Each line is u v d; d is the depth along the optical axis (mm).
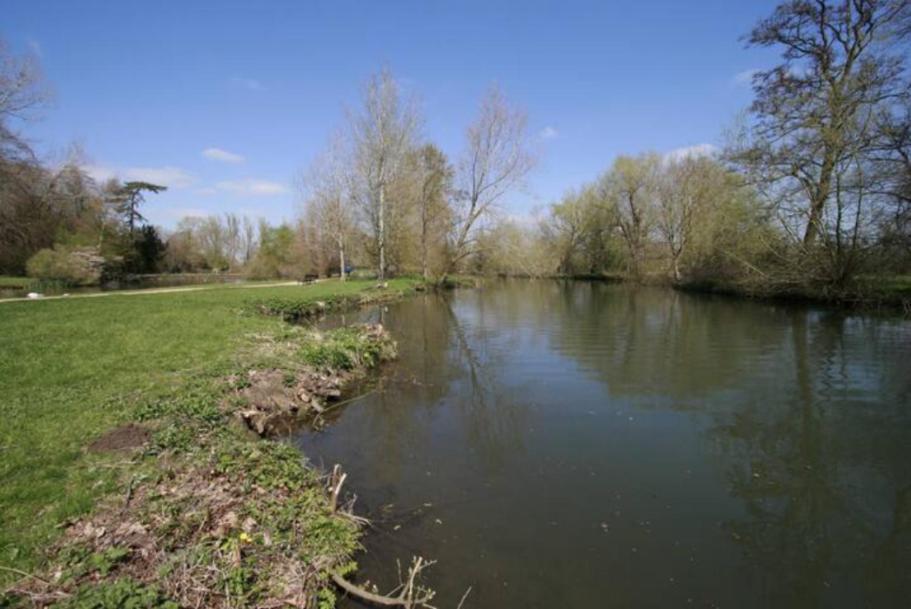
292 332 11773
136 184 54344
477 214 33562
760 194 21500
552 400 8742
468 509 4984
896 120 16906
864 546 4477
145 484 4297
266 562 3533
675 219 34875
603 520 4820
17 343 8922
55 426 5340
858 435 6973
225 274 54562
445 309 22828
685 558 4254
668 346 13203
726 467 6035
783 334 14492
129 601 2822
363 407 8406
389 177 30891
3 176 27312
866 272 18469
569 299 27688
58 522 3635
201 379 7402
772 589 3895
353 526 4426
